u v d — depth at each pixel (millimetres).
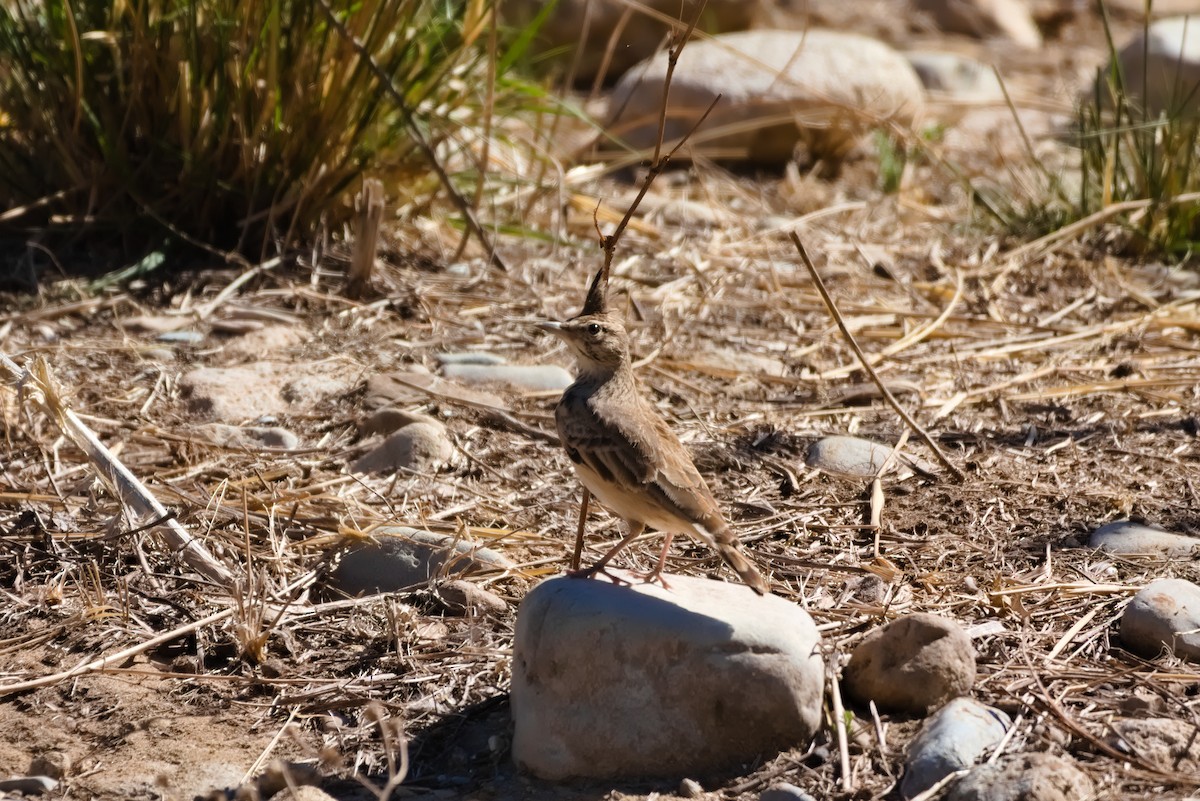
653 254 15766
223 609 8773
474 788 7234
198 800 6996
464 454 10852
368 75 14141
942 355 13242
